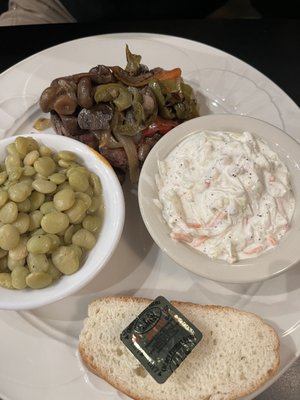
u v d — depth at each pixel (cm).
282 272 18
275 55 28
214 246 19
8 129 25
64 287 19
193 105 23
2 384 19
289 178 20
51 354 20
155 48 27
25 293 19
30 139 21
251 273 18
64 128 22
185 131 21
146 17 34
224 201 19
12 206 19
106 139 22
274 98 25
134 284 21
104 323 20
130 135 22
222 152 20
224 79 26
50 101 21
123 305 20
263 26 29
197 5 34
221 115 22
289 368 20
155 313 19
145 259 22
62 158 21
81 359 20
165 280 21
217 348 20
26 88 26
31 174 20
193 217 19
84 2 33
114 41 27
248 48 28
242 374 19
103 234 20
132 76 22
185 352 18
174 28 29
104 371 19
